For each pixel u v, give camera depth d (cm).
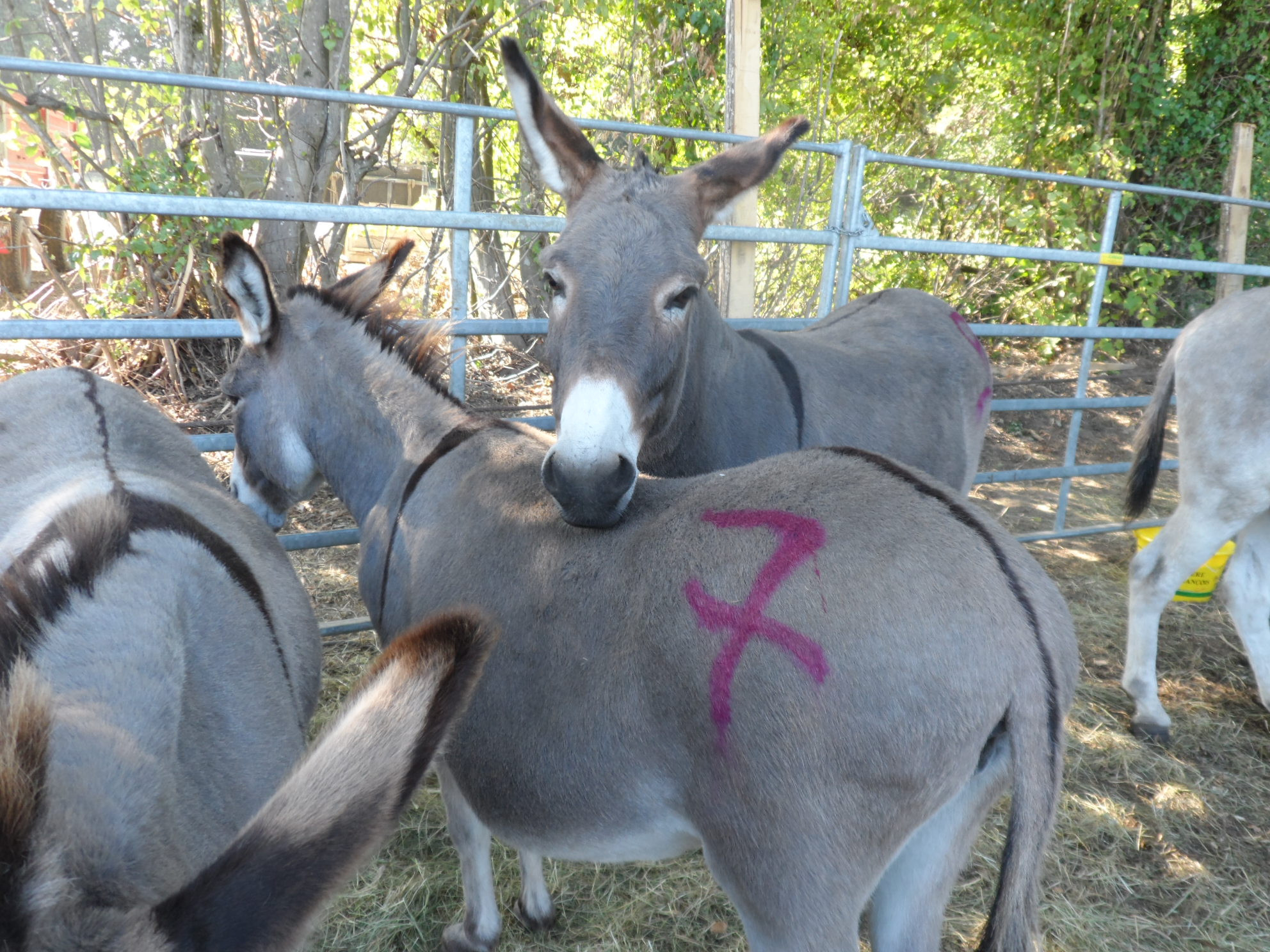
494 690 169
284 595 191
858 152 400
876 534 147
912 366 307
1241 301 336
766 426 260
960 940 241
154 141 652
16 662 87
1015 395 757
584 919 244
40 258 553
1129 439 720
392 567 205
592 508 163
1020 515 571
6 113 664
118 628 128
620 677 154
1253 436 320
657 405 197
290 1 566
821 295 421
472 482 195
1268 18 842
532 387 660
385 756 80
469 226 340
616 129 357
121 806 102
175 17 556
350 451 228
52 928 77
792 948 143
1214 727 353
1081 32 847
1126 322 882
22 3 612
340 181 790
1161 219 893
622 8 677
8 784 73
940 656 138
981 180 827
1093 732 342
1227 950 246
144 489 171
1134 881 269
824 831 139
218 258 555
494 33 641
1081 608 451
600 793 159
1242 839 291
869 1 796
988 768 150
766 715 139
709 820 147
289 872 77
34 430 198
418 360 222
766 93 726
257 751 141
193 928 76
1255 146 875
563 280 189
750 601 144
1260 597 354
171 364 557
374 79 612
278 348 231
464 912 240
